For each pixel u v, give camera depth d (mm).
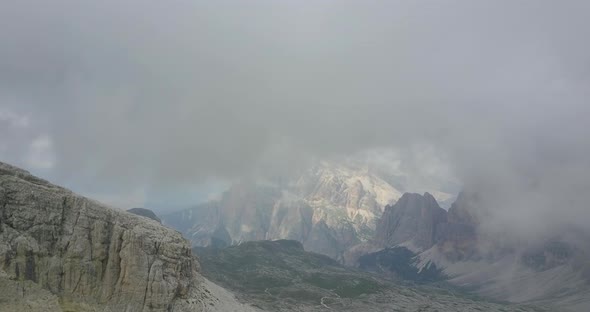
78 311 146875
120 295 163625
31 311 135625
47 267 147750
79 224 161750
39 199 155250
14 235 144625
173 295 183125
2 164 157875
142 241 180125
